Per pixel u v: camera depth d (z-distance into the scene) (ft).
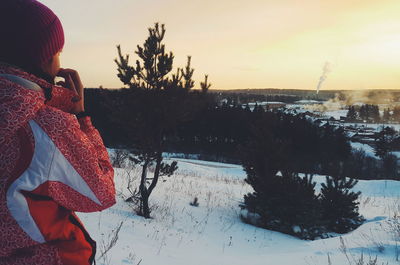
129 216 25.40
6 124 2.65
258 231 31.12
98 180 3.01
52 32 3.15
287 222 31.73
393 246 20.47
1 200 2.68
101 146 3.43
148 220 25.95
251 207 33.55
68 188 2.89
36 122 2.80
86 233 3.22
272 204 32.12
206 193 42.01
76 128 3.01
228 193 44.91
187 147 188.85
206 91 27.55
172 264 16.38
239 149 35.55
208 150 189.88
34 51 3.06
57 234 2.93
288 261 19.06
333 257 19.27
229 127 196.13
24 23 3.01
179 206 33.45
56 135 2.83
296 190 31.73
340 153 161.89
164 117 26.55
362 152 202.18
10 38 2.99
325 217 35.63
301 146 147.54
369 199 50.88
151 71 26.40
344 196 35.32
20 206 2.70
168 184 42.68
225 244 25.70
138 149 27.35
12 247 2.74
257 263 19.03
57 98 3.13
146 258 16.08
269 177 32.45
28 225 2.75
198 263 17.85
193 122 181.88
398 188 65.67
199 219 30.94
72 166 2.88
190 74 27.04
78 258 3.06
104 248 15.75
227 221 32.45
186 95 26.76
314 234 31.09
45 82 3.04
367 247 20.97
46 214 2.85
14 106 2.71
